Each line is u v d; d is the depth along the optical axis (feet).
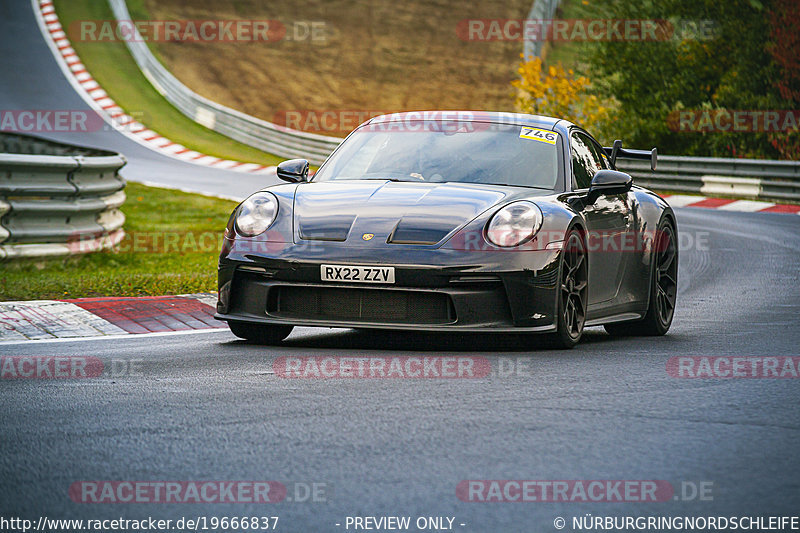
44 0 495.41
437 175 70.13
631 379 52.34
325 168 73.72
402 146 73.36
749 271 120.57
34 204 108.58
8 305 81.20
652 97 277.23
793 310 88.74
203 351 62.34
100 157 120.78
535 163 70.59
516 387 49.75
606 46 283.18
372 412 44.01
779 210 211.61
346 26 499.10
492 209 62.95
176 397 47.29
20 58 412.77
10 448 38.22
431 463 36.06
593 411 44.45
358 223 62.44
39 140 157.79
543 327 60.90
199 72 428.56
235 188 224.12
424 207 63.16
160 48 447.83
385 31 493.36
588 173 74.54
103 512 31.07
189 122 358.02
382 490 33.01
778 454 37.63
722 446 38.73
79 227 116.26
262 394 47.91
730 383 51.55
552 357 59.93
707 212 200.95
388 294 60.34
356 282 60.18
